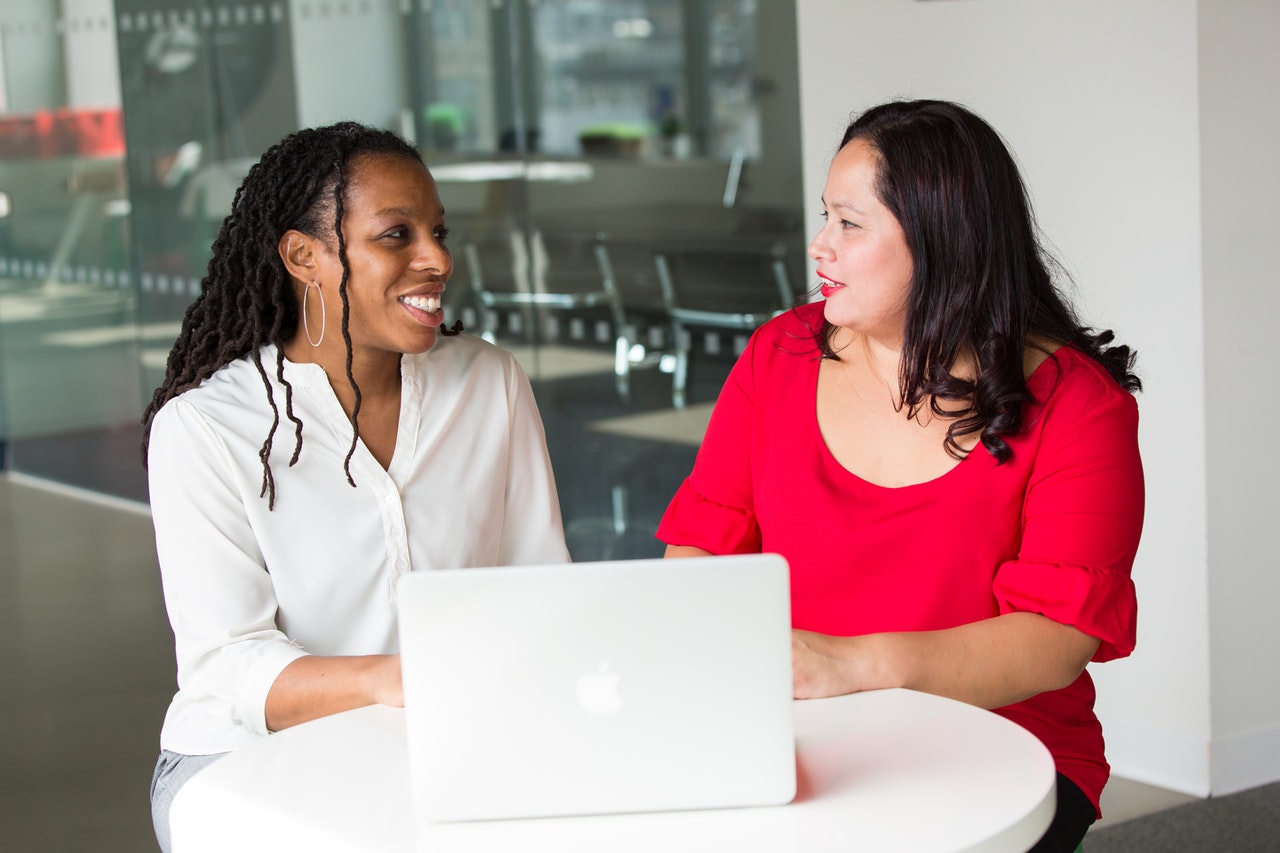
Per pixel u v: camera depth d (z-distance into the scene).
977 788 1.30
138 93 5.97
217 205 5.72
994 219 1.76
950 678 1.61
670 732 1.25
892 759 1.37
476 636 1.23
